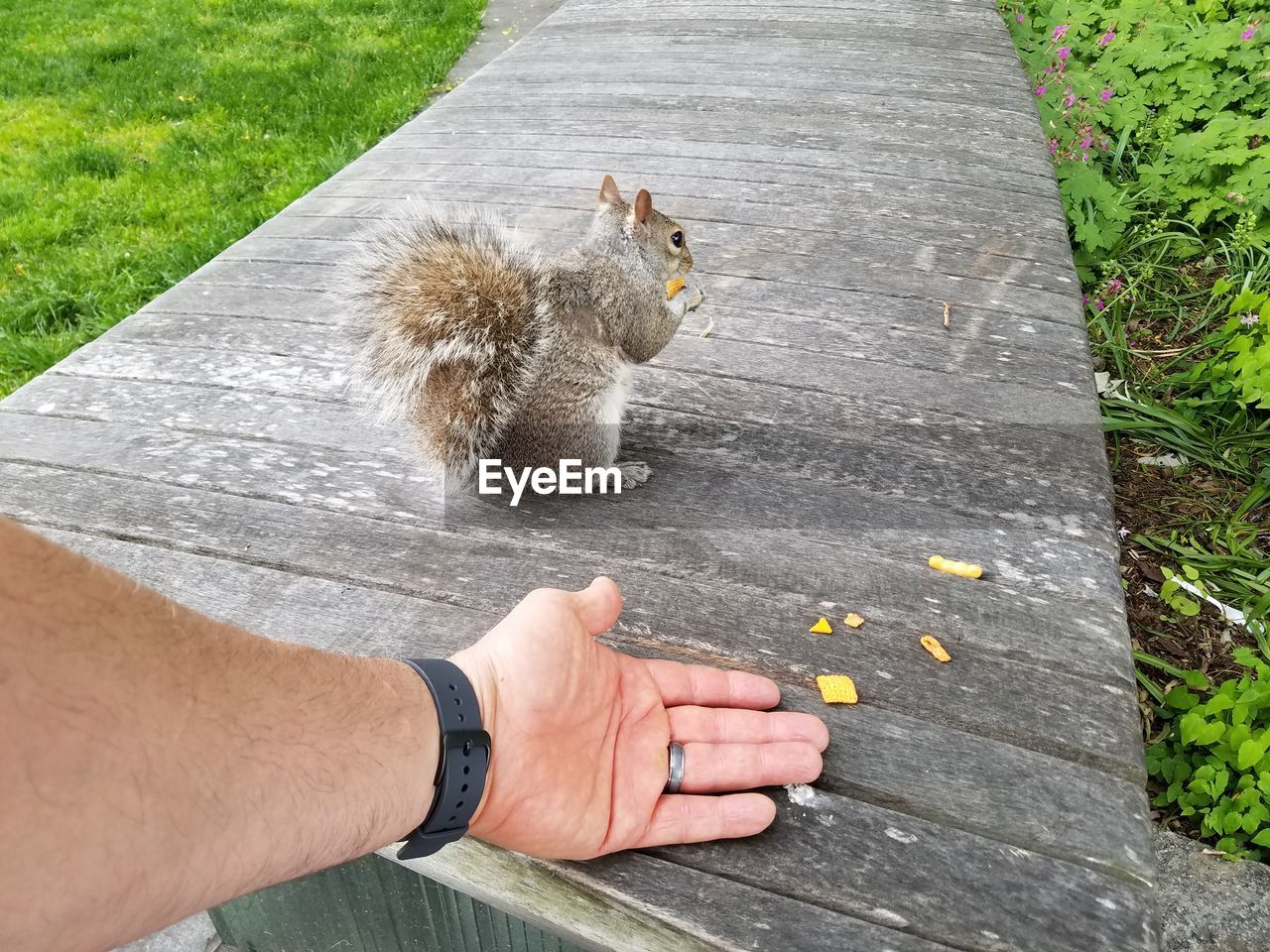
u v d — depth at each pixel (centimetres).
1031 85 143
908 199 103
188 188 169
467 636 54
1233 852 65
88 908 23
